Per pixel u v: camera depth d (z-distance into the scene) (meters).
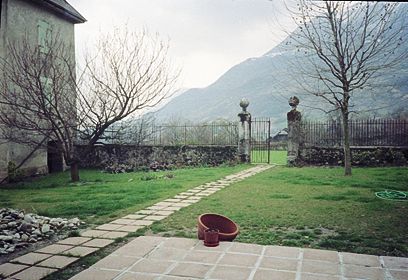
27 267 4.20
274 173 13.23
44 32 14.78
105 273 3.98
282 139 29.45
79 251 4.74
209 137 17.66
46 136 12.42
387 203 7.39
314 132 16.06
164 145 17.25
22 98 12.09
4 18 12.58
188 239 5.12
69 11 15.91
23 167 13.58
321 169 14.41
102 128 12.95
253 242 5.00
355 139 15.66
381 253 4.51
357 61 12.83
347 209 6.91
